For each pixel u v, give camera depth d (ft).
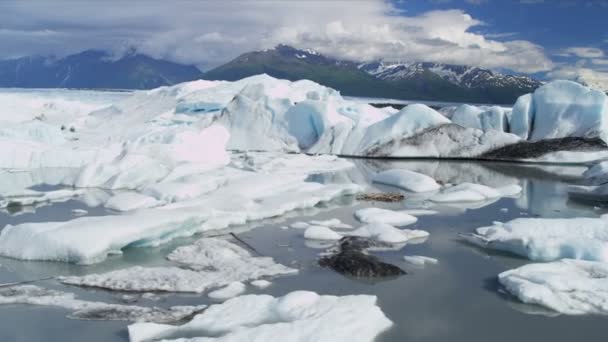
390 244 48.14
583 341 30.66
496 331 31.71
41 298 34.22
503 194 72.84
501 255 45.68
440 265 42.86
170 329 29.78
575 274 38.42
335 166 95.66
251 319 31.07
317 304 32.53
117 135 109.50
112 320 31.42
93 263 41.22
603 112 108.06
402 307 34.68
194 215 49.37
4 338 29.40
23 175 80.69
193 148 85.15
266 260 42.63
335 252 44.83
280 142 117.08
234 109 124.57
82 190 70.03
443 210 62.85
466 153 109.29
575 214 61.52
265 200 61.87
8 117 142.00
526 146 107.55
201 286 36.55
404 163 103.55
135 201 59.88
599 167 81.66
